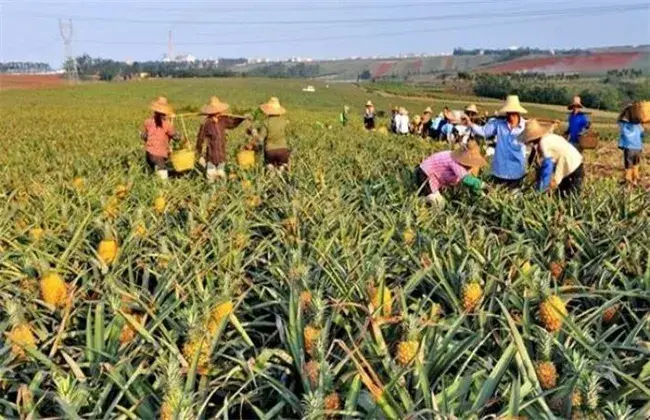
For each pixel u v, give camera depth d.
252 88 98.12
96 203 7.28
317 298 3.55
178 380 2.83
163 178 9.98
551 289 4.03
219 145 11.18
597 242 5.34
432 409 2.57
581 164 8.50
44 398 2.99
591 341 3.32
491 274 4.12
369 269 4.22
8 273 4.55
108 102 68.88
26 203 7.27
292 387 3.21
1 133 24.97
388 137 23.31
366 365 2.83
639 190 8.11
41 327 3.74
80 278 4.50
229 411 3.18
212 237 5.31
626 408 2.75
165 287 4.06
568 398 2.79
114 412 2.96
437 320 3.68
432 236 5.54
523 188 8.86
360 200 7.90
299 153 15.05
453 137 23.25
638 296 3.94
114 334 3.48
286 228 5.92
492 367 3.14
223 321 3.46
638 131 14.69
